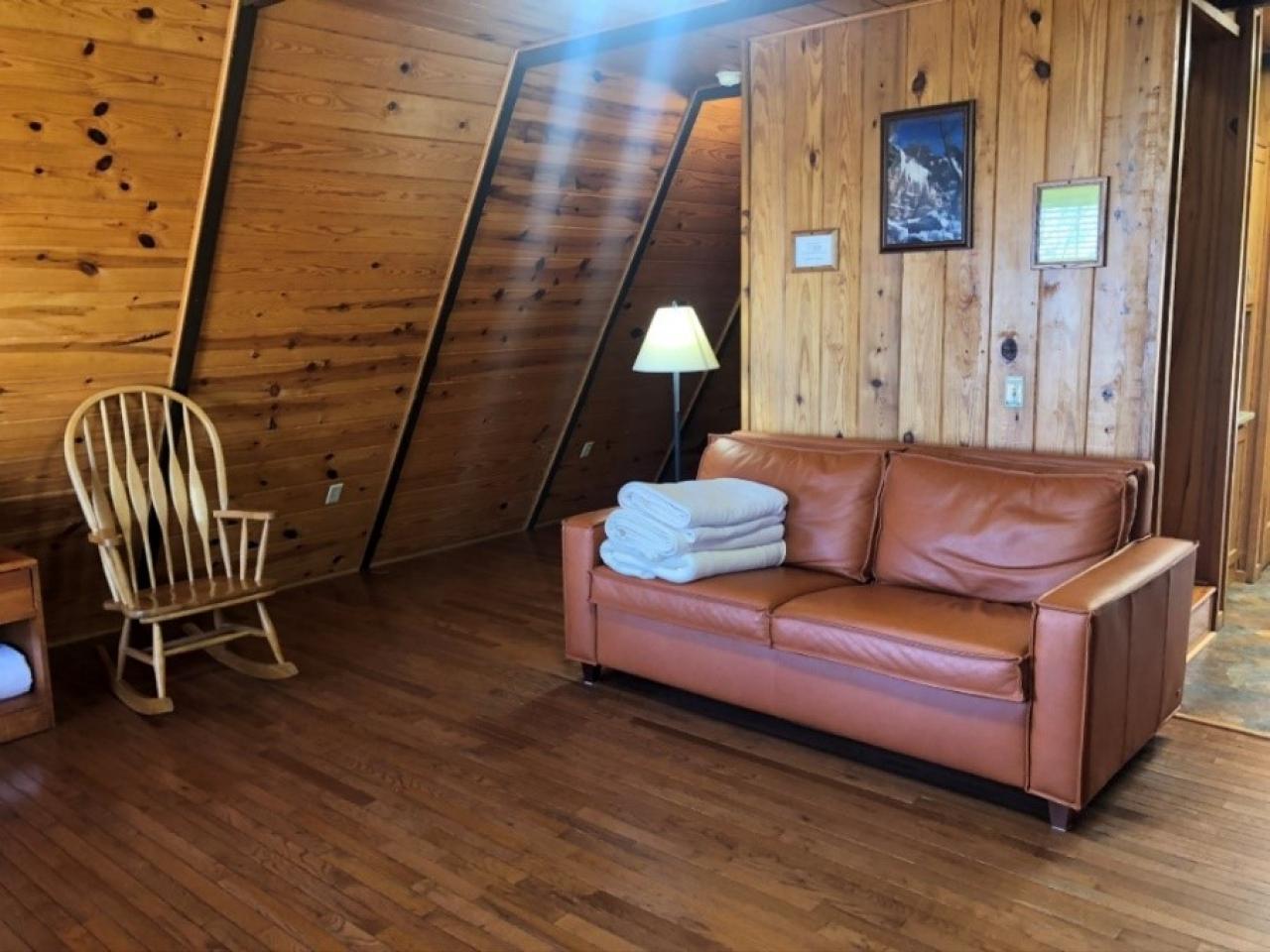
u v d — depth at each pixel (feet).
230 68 10.14
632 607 10.73
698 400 21.45
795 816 8.58
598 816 8.67
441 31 11.62
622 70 13.85
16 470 11.83
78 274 10.69
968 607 9.43
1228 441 12.37
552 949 6.91
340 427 14.85
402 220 13.20
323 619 14.40
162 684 11.12
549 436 18.75
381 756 9.95
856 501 10.91
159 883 7.82
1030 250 10.60
